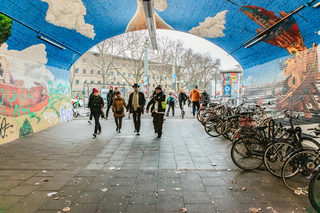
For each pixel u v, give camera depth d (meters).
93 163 4.28
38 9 5.73
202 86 46.84
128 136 6.81
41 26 6.44
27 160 4.46
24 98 6.88
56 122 9.21
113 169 3.95
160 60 32.91
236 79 17.98
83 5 6.51
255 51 7.67
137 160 4.46
